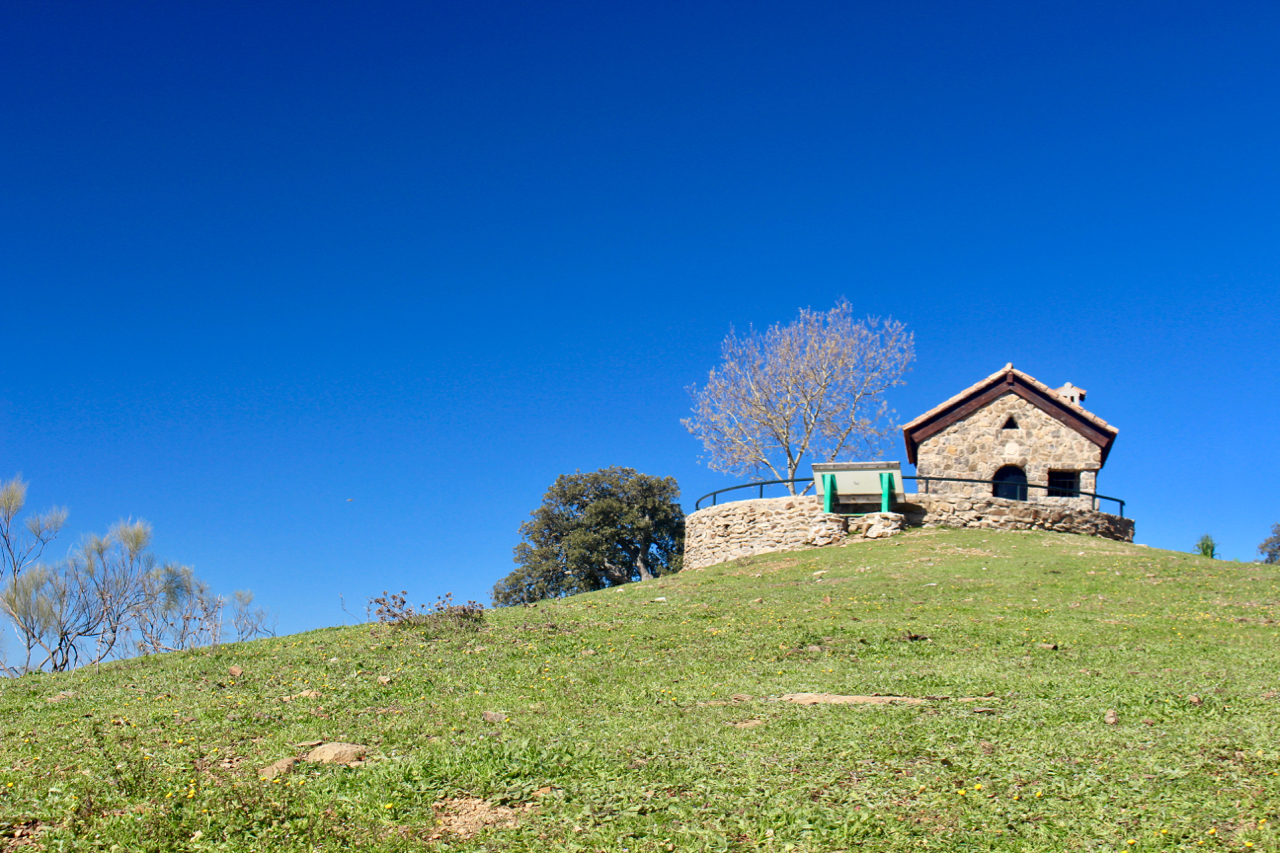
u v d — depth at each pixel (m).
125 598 27.44
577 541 57.56
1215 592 19.88
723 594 22.44
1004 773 8.73
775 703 11.98
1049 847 7.18
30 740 11.41
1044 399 35.81
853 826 7.65
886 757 9.34
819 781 8.72
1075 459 35.22
